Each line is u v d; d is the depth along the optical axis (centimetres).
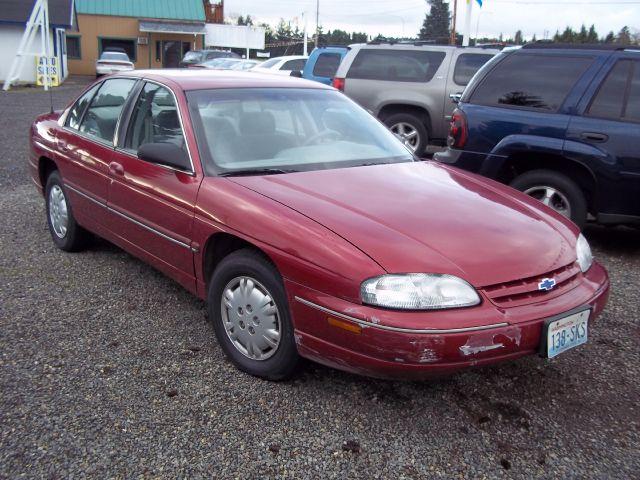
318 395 326
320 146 416
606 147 543
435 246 296
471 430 301
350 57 1059
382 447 287
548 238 325
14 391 321
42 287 461
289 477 265
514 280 292
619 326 421
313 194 340
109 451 277
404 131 1030
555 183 575
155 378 338
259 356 335
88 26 3919
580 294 313
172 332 394
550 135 571
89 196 476
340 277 284
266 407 314
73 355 361
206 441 286
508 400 328
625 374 358
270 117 418
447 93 985
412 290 275
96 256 532
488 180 418
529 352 289
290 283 303
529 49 608
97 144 466
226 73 471
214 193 350
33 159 574
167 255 393
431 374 275
